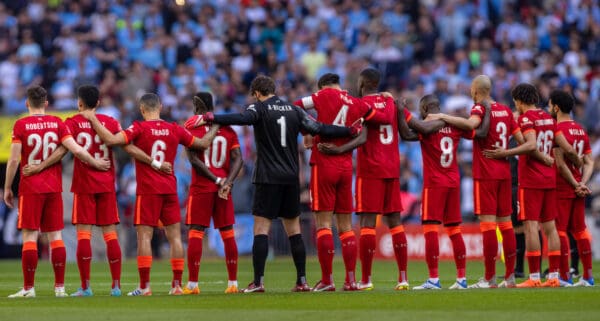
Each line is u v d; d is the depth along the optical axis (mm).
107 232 47406
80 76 113312
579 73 113938
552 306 37906
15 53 122000
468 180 95438
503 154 48469
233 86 114562
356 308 37688
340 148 46156
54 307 39594
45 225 47219
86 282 47375
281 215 46906
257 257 46094
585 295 41938
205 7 124312
